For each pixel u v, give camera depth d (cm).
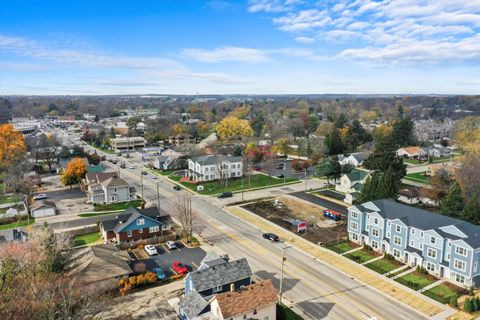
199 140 16712
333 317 3572
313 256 4981
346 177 8162
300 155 12769
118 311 3684
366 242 5312
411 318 3553
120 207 7269
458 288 4094
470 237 4188
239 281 3925
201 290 3681
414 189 7819
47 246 3991
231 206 7281
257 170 10725
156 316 3600
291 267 4644
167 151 12144
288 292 4038
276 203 7338
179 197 7969
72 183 8719
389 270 4569
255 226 6150
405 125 13138
